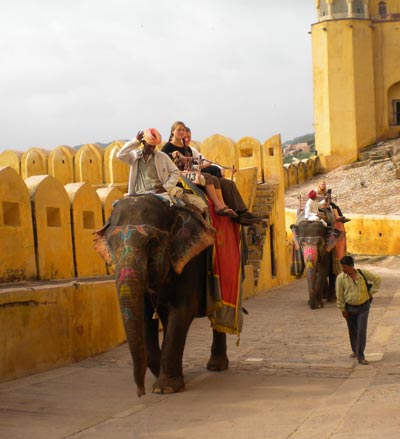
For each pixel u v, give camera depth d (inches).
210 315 331.3
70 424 260.4
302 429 248.1
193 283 317.1
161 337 467.8
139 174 317.1
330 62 1859.0
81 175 824.3
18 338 337.1
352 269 368.5
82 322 389.7
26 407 283.0
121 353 406.0
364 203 1524.4
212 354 362.9
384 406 267.1
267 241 761.0
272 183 809.5
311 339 451.5
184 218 307.3
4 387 316.5
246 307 613.9
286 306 621.9
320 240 609.0
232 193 355.3
